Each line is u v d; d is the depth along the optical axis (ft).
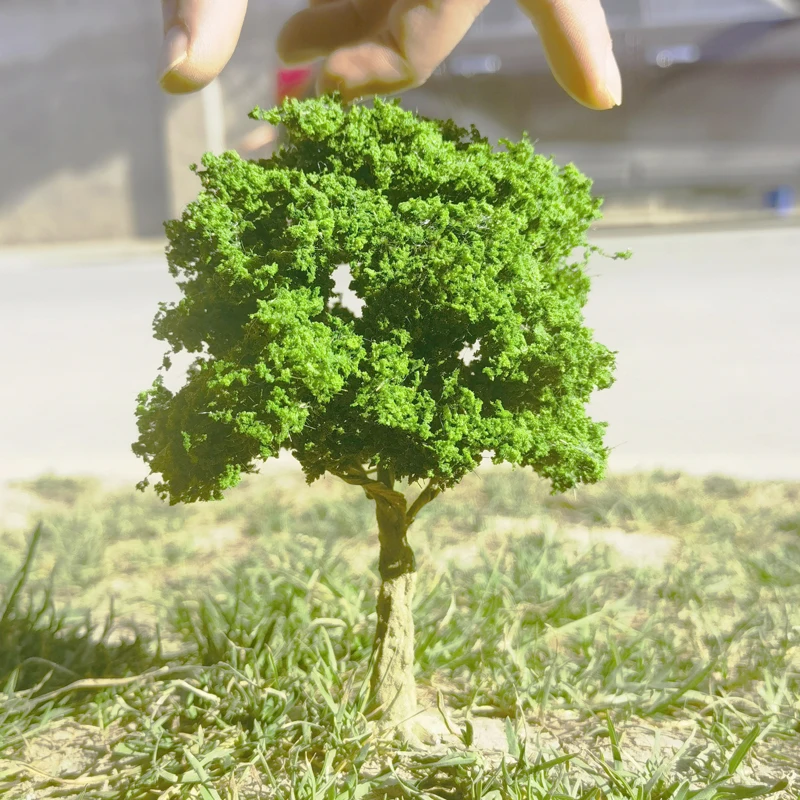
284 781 1.67
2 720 1.76
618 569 2.20
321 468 1.66
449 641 1.92
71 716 1.81
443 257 1.60
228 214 1.63
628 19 5.48
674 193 5.79
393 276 1.62
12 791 1.68
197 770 1.64
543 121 5.41
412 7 1.65
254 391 1.61
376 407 1.60
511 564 2.21
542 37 1.62
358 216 1.62
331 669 1.82
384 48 1.67
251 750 1.70
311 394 1.61
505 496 2.65
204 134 8.38
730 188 5.74
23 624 1.94
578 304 1.69
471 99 5.30
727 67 5.50
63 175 8.73
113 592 2.20
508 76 5.29
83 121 8.60
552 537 2.27
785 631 1.95
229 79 8.37
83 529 2.51
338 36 1.75
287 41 1.76
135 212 8.71
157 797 1.65
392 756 1.69
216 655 1.87
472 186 1.63
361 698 1.73
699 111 5.55
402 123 1.64
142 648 1.95
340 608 1.99
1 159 8.75
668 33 5.47
